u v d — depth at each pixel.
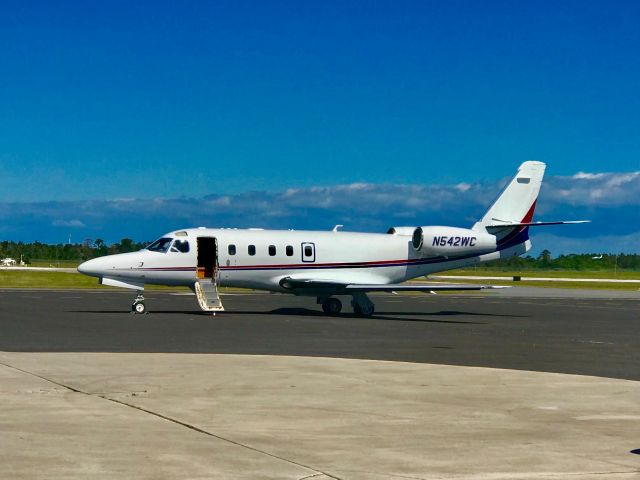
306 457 9.80
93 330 27.08
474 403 13.85
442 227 40.16
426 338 26.53
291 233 38.81
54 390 14.43
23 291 56.38
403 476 9.05
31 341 23.33
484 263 42.09
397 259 40.06
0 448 9.98
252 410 12.84
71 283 69.69
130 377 16.19
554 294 68.00
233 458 9.66
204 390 14.73
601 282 99.75
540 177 42.28
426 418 12.43
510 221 41.81
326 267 38.69
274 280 38.03
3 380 15.54
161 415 12.26
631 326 33.34
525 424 12.05
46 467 9.12
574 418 12.58
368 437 10.99
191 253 36.72
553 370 18.67
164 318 33.09
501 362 20.16
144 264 36.12
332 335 27.03
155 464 9.30
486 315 39.31
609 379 17.14
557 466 9.55
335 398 14.12
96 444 10.24
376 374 17.34
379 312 41.19
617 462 9.77
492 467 9.48
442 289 35.62
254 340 24.80
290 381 16.03
